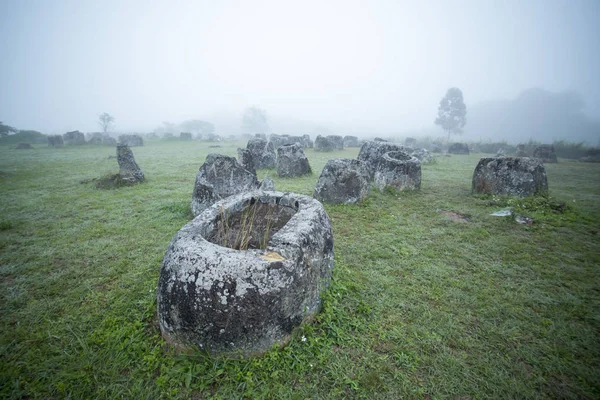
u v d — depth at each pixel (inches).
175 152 661.9
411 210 217.2
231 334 78.3
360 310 101.4
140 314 97.5
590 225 183.0
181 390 73.5
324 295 101.6
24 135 950.4
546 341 89.1
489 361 82.2
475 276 125.6
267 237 130.0
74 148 751.1
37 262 137.7
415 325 95.6
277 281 80.4
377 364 80.7
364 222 192.5
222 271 78.1
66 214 206.5
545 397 72.1
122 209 217.6
